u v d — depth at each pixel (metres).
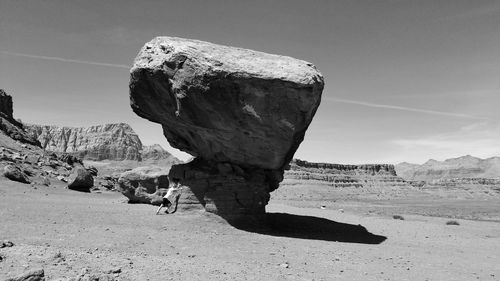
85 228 15.20
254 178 19.70
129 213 20.64
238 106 16.52
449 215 59.16
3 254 9.33
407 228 24.72
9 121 62.97
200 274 9.59
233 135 17.94
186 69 16.72
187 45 17.20
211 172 20.03
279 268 11.23
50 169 47.50
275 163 18.81
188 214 19.62
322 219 25.31
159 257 11.41
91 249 11.59
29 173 40.22
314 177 174.75
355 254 14.52
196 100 16.88
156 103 19.56
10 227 13.91
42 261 9.04
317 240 17.28
